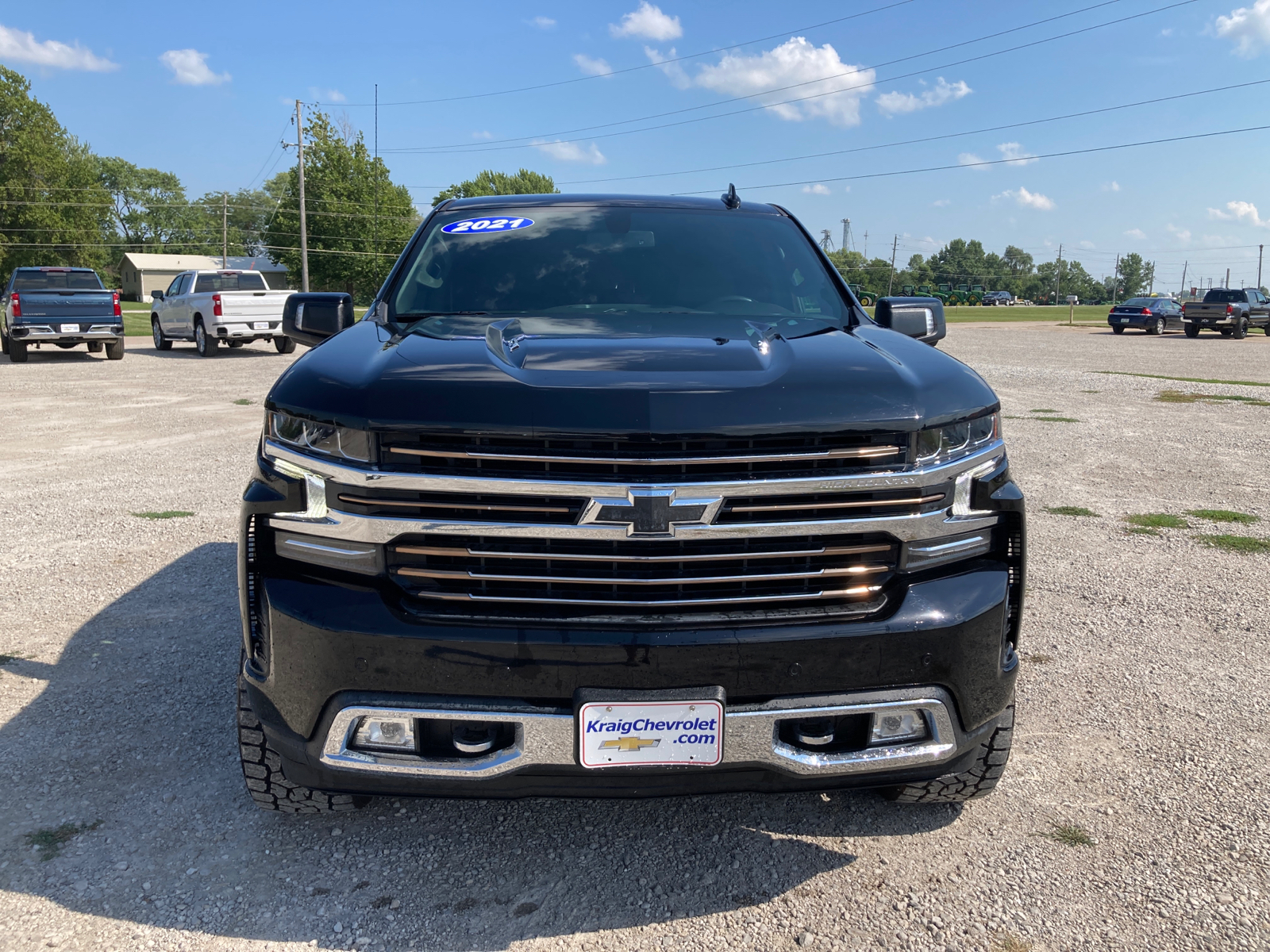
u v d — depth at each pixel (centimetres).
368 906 235
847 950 220
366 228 8125
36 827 267
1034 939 224
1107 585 504
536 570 210
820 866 254
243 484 731
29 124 7525
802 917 232
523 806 285
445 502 207
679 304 315
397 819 277
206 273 2078
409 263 341
